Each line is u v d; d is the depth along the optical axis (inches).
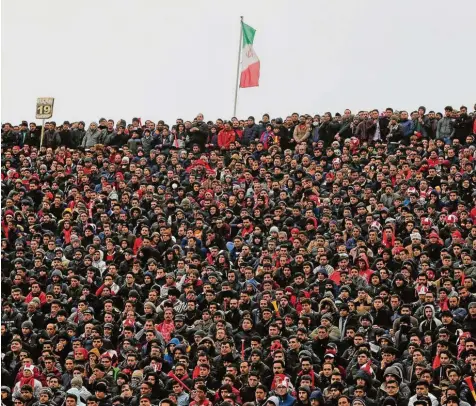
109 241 2819.9
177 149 3469.5
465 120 3321.9
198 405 2097.7
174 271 2684.5
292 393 2111.2
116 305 2583.7
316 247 2699.3
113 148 3464.6
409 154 3164.4
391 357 2144.4
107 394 2185.0
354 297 2449.6
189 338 2405.3
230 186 3171.8
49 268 2810.0
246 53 3914.9
